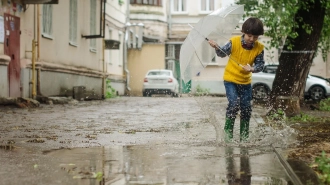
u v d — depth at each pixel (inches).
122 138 318.0
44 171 195.6
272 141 290.4
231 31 301.9
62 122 446.3
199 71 292.2
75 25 987.3
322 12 563.8
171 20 1696.6
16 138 315.3
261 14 564.7
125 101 964.0
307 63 554.3
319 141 292.4
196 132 356.8
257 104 839.1
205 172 194.2
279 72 563.8
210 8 1707.7
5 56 669.3
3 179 180.1
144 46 1637.6
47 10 829.8
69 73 932.6
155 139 311.4
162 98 1158.3
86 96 1027.9
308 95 1107.3
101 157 232.7
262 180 178.9
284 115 473.4
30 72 763.4
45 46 817.5
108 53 1343.5
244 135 306.5
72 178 182.1
